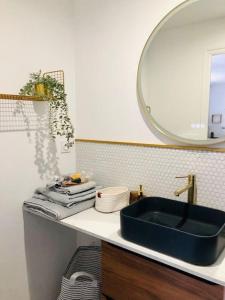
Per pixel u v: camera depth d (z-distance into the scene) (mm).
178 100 1397
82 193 1564
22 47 1521
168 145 1461
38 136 1661
